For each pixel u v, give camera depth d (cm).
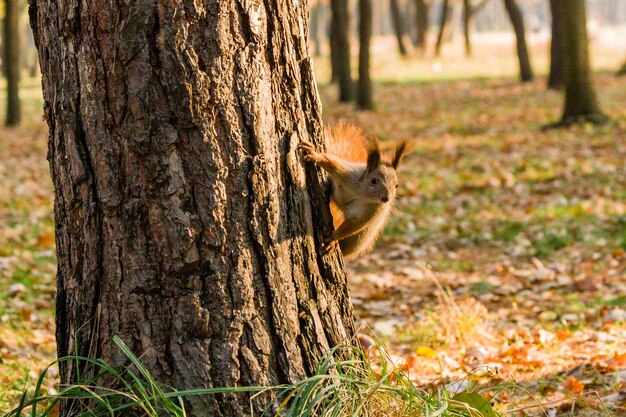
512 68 4200
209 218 388
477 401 423
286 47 415
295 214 416
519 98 2683
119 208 390
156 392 383
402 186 1445
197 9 383
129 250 390
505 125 2073
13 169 1728
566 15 1920
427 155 1739
